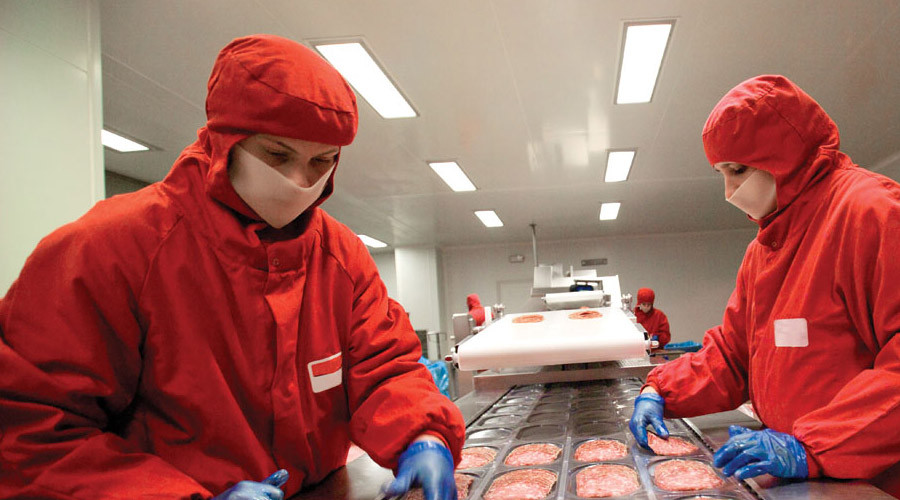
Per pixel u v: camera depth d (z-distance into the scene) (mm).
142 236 850
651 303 7559
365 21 3080
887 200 1064
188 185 923
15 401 714
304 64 867
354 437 1049
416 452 921
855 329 1164
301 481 1029
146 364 874
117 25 2953
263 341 934
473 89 4035
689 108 4570
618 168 6426
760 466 1004
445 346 12023
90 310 788
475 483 1256
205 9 2867
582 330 2365
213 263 906
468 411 2078
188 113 4238
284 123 832
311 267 1044
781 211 1293
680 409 1558
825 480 1006
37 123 2043
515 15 3092
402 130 4809
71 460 714
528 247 12320
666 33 3369
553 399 2215
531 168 6242
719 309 11586
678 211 9367
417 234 10422
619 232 11500
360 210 8078
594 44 3441
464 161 5805
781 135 1232
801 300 1216
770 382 1288
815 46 3592
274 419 943
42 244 805
